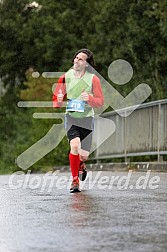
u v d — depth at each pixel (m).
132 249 9.01
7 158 46.19
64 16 49.47
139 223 11.36
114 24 43.81
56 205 14.02
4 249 9.16
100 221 11.59
